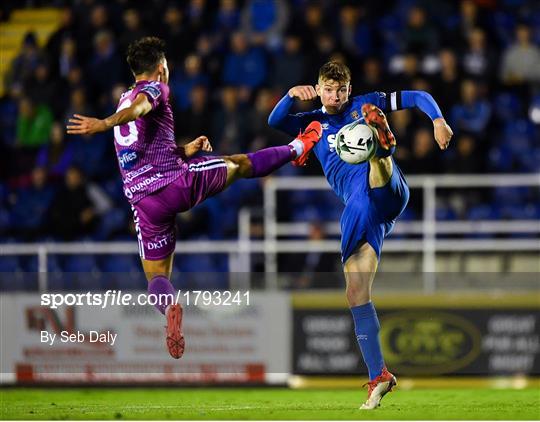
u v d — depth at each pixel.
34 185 42.66
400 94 22.88
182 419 21.12
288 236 39.44
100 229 40.38
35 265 40.53
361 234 22.14
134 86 21.88
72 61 47.09
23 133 45.12
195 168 21.58
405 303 35.31
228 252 39.38
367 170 22.59
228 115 41.53
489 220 38.00
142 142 21.39
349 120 23.12
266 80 43.88
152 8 47.00
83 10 48.47
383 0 47.12
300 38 44.41
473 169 38.38
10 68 48.81
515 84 43.47
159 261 22.02
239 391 34.22
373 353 21.97
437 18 46.84
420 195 38.25
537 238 37.94
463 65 43.53
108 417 21.72
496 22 46.66
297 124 23.41
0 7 53.62
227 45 46.19
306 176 39.00
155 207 21.53
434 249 35.91
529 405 24.56
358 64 43.44
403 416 21.02
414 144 38.75
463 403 25.56
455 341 35.12
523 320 35.00
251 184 39.44
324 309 35.44
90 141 43.31
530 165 40.59
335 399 28.98
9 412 23.38
